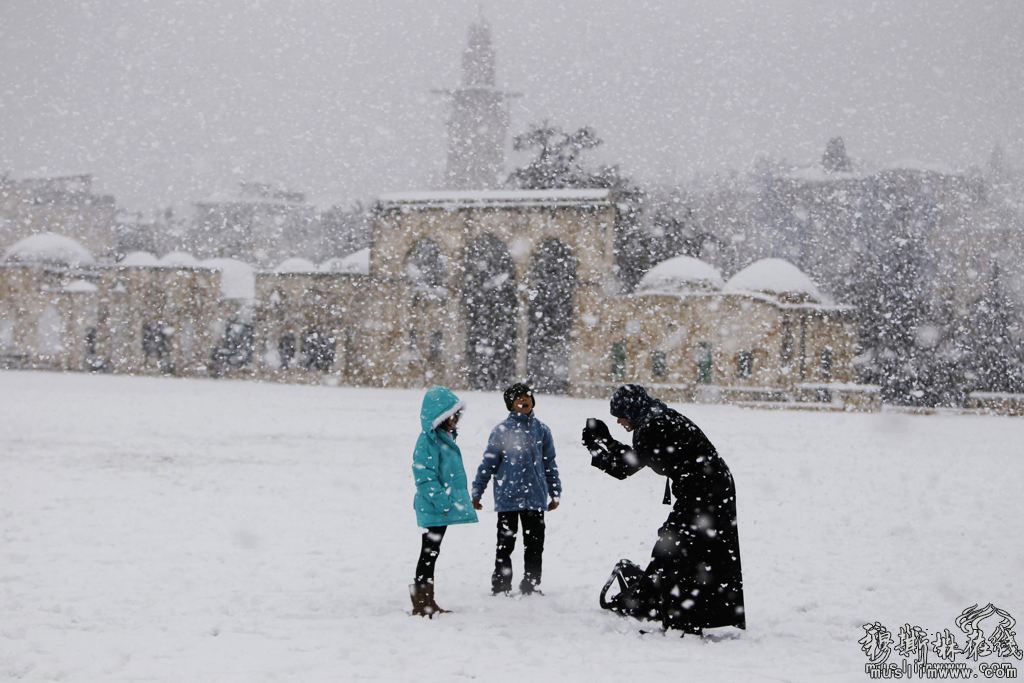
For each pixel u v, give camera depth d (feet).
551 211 175.32
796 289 171.12
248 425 79.71
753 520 38.14
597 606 24.36
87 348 213.46
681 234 224.53
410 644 20.44
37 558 28.22
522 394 25.95
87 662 18.47
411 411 103.91
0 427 69.56
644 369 168.96
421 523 23.39
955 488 49.62
